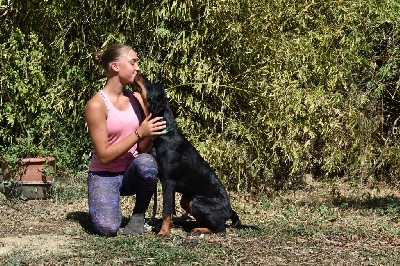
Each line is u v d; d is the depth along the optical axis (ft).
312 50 27.12
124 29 27.32
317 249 19.53
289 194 27.02
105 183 20.59
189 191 20.79
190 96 26.91
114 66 20.33
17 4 26.89
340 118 27.45
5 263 17.98
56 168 26.45
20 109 26.61
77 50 27.32
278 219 22.90
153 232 20.93
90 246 19.27
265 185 27.35
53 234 20.53
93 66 27.32
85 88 27.35
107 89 20.52
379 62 29.96
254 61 26.84
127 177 20.76
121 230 21.20
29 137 25.66
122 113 20.49
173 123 20.76
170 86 26.89
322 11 28.22
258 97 26.63
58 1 26.86
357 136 27.89
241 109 27.40
